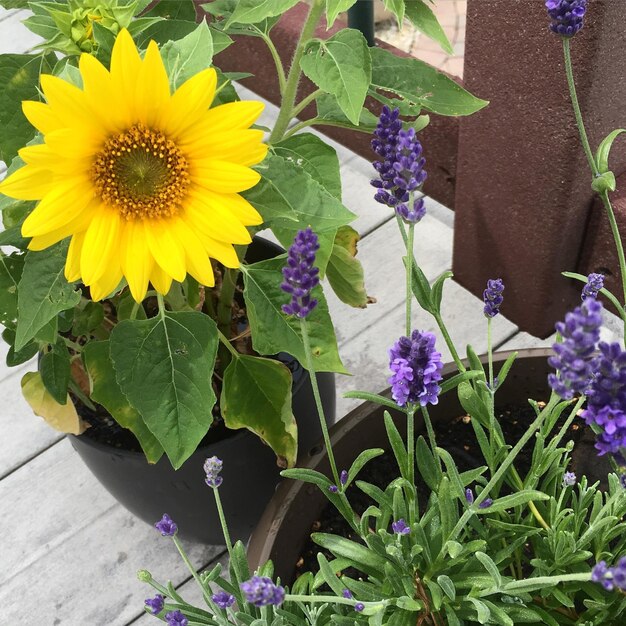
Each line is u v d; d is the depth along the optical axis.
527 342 0.86
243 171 0.44
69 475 0.81
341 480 0.47
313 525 0.58
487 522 0.50
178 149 0.45
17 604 0.73
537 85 0.65
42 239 0.44
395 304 0.90
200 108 0.43
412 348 0.37
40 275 0.48
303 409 0.64
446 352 0.85
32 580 0.75
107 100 0.42
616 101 0.66
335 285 0.64
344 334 0.89
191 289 0.57
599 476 0.59
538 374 0.61
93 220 0.44
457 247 0.87
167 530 0.44
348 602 0.41
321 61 0.49
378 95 0.56
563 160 0.68
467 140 0.76
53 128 0.41
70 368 0.60
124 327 0.52
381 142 0.42
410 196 0.39
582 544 0.44
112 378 0.54
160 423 0.50
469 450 0.62
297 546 0.56
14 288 0.54
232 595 0.45
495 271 0.84
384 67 0.55
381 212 0.98
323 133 1.05
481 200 0.79
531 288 0.81
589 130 0.66
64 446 0.84
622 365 0.31
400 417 0.60
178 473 0.61
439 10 1.14
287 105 0.58
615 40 0.60
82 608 0.73
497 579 0.40
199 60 0.45
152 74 0.42
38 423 0.86
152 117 0.44
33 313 0.48
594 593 0.47
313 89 0.98
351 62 0.48
